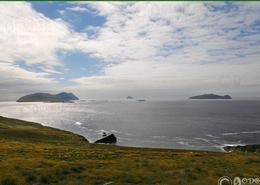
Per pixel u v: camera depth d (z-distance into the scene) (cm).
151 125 17325
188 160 3078
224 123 18025
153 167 2455
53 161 2775
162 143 10894
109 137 11206
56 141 7756
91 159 3188
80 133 14338
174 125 17125
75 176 2012
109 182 1838
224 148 9612
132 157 3516
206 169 2427
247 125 16775
